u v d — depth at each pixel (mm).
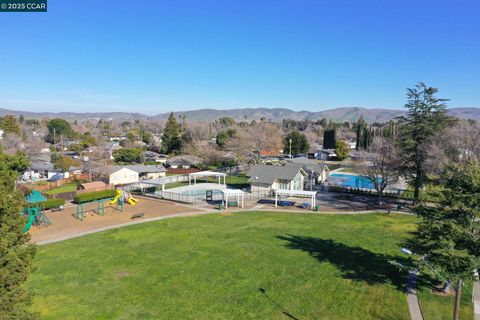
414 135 45062
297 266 23969
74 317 17375
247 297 19594
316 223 35938
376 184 46156
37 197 36031
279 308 18484
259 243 28875
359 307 18656
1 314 12062
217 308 18406
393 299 19469
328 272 23016
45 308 18219
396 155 45062
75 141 128750
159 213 40250
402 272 23000
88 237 30547
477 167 17672
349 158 108250
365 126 119000
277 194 48344
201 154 81875
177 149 101125
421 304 18922
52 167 71688
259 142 80750
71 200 47688
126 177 65312
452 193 17547
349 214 40188
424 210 19266
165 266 23875
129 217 38125
